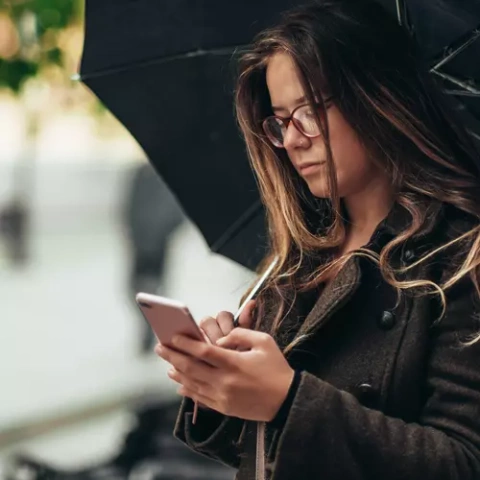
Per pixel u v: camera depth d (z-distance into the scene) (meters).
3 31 8.65
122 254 30.02
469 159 3.14
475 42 3.34
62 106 9.78
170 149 4.16
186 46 3.88
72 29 8.88
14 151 32.25
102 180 39.38
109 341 17.31
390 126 3.06
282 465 2.76
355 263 3.05
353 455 2.75
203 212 4.23
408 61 3.12
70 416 12.78
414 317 2.95
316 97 3.02
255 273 4.06
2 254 26.88
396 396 2.93
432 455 2.75
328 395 2.77
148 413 6.99
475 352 2.85
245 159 4.09
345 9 3.12
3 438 11.77
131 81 4.05
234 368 2.75
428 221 3.01
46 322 19.17
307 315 3.26
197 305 20.06
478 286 2.89
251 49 3.29
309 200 3.35
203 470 6.53
